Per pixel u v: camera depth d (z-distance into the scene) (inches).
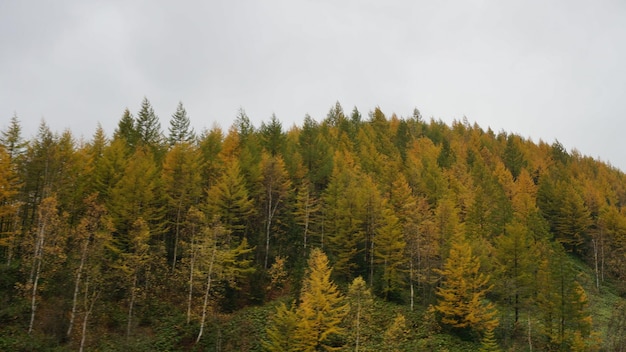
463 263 1595.7
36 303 1326.3
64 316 1290.6
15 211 1502.2
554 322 1614.2
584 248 2785.4
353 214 2004.2
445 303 1562.5
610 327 1631.4
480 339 1520.7
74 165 1769.2
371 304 1573.6
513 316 1766.7
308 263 1635.1
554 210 2952.8
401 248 1831.9
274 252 1955.0
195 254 1513.3
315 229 2094.0
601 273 2532.0
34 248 1325.0
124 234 1646.2
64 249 1390.3
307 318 1331.2
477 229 2171.5
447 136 4623.5
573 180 3435.0
